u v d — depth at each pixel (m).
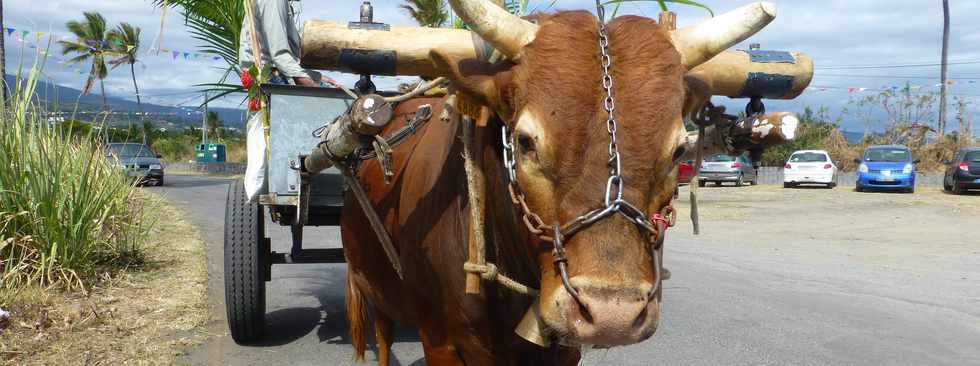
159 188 22.16
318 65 2.61
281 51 4.46
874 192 24.94
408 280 3.04
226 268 5.09
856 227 14.88
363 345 4.12
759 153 2.54
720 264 9.40
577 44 2.00
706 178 28.81
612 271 1.87
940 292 7.53
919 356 5.19
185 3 5.66
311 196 4.40
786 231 14.04
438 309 2.92
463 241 2.59
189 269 7.81
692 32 2.19
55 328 5.35
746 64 2.62
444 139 2.82
